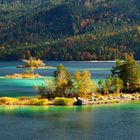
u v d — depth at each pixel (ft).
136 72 550.77
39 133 314.76
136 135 309.01
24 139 297.12
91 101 460.14
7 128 331.77
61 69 493.77
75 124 347.36
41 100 451.94
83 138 299.17
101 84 516.73
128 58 556.92
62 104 449.89
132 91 540.93
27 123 351.46
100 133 315.17
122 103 467.52
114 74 559.79
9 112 402.11
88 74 495.82
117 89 524.93
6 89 595.06
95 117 377.91
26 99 471.21
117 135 308.60
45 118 372.17
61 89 486.79
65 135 309.01
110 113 399.85
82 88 490.08
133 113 399.24
